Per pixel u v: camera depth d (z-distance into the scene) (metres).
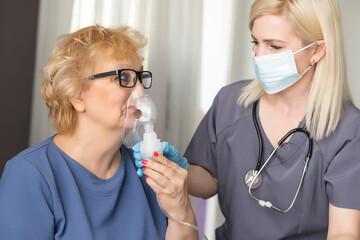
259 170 1.48
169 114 2.71
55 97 1.24
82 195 1.24
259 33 1.36
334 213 1.41
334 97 1.40
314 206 1.47
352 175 1.39
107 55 1.21
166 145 1.27
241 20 2.82
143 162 1.20
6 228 1.12
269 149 1.50
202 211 2.75
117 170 1.32
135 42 1.29
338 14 1.37
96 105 1.22
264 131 1.53
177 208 1.27
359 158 1.40
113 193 1.28
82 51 1.22
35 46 2.38
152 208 1.39
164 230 1.38
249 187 1.47
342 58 1.41
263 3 1.33
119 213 1.30
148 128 1.22
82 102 1.23
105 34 1.26
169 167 1.22
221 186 1.61
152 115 1.22
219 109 1.63
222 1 2.79
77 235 1.18
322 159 1.44
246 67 2.87
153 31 2.57
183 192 1.26
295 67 1.37
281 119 1.51
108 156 1.28
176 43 2.67
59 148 1.25
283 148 1.48
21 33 2.35
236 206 1.54
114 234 1.27
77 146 1.26
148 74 1.28
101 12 2.46
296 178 1.45
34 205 1.15
